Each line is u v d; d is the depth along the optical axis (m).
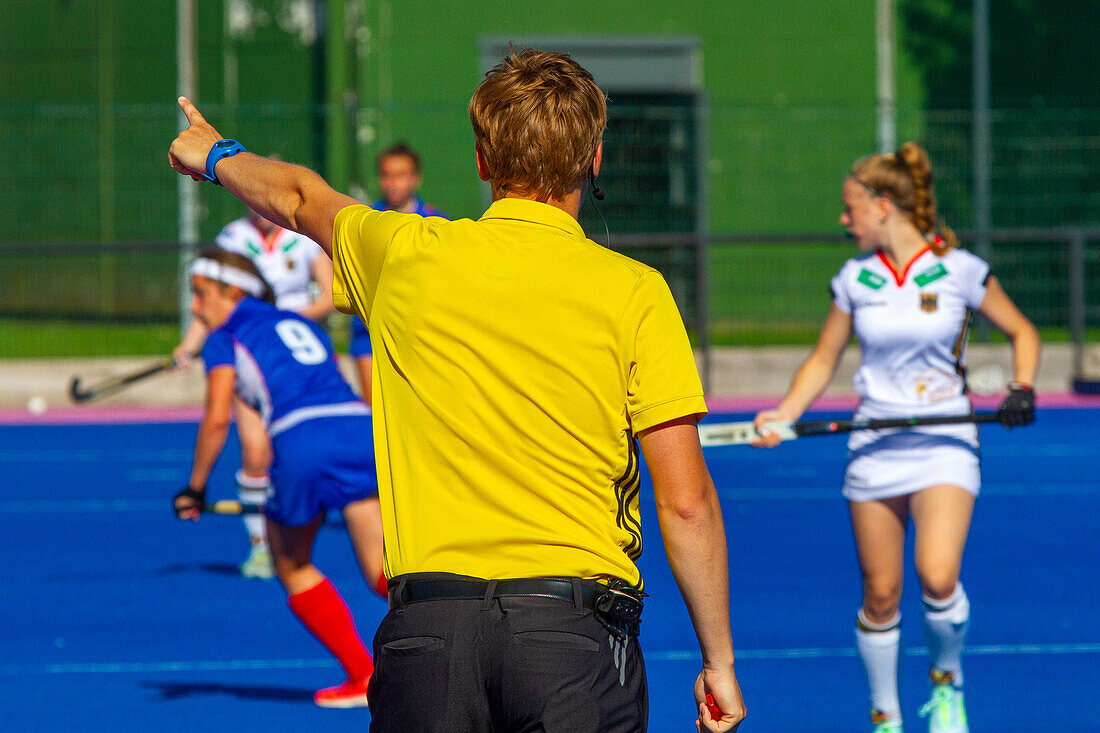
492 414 8.62
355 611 23.61
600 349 8.56
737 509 34.25
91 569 27.83
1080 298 56.28
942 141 64.38
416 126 65.38
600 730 8.29
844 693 18.78
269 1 71.62
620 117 61.34
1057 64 68.75
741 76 68.25
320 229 9.66
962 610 16.03
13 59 71.81
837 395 56.25
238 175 10.03
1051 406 53.81
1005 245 60.56
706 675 9.03
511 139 9.05
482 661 8.38
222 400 18.61
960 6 68.44
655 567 27.12
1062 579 26.34
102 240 66.38
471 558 8.57
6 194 66.44
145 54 71.56
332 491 17.62
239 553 29.52
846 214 17.19
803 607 23.94
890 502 16.36
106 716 17.88
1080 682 19.27
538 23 67.62
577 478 8.58
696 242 54.00
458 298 8.79
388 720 8.58
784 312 61.06
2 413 53.06
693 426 8.66
